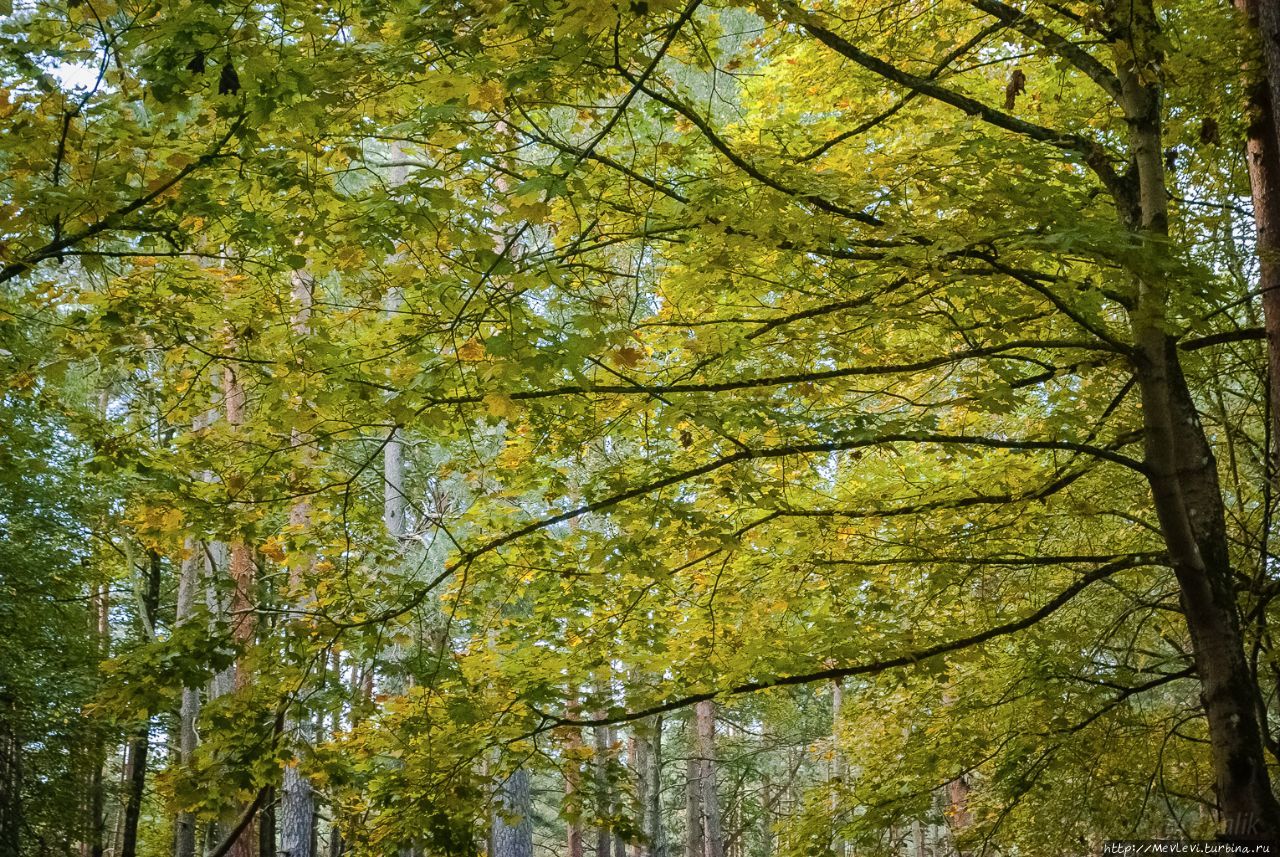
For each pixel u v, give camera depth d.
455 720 5.10
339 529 5.11
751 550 5.89
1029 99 6.20
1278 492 6.28
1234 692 4.75
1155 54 4.29
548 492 5.64
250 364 4.66
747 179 4.43
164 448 4.93
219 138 3.94
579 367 3.79
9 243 3.55
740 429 5.00
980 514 5.96
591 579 5.39
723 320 4.93
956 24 5.30
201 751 4.46
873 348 4.97
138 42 3.20
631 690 5.91
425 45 3.71
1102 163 4.91
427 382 3.92
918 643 5.76
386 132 3.97
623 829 5.57
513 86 3.30
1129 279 4.21
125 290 4.41
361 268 4.28
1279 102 4.61
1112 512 5.86
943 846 8.96
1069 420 5.40
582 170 4.17
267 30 3.61
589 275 4.79
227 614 4.58
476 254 3.71
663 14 3.77
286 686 4.65
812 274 4.97
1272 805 4.55
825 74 5.75
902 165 4.46
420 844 5.15
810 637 5.72
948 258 4.20
